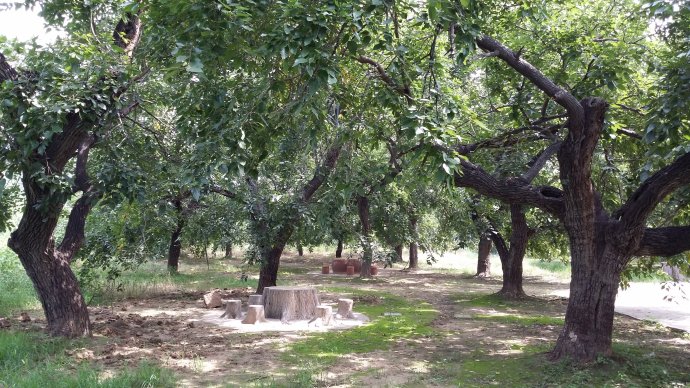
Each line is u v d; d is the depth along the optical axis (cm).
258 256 1371
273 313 1187
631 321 1307
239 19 474
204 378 717
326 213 1285
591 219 771
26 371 715
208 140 509
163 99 1024
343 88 724
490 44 800
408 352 891
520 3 898
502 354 877
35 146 743
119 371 731
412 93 658
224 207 1419
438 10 570
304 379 698
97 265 1327
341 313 1221
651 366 750
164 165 1017
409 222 2434
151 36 596
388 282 2222
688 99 654
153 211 1217
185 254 3225
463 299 1686
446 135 537
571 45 943
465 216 1884
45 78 811
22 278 1678
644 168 709
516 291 1686
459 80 922
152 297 1523
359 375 743
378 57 793
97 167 977
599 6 1003
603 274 769
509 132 859
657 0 616
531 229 1727
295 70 556
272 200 1345
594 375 711
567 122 807
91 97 823
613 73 880
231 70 625
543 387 673
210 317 1213
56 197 812
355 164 918
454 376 739
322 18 474
